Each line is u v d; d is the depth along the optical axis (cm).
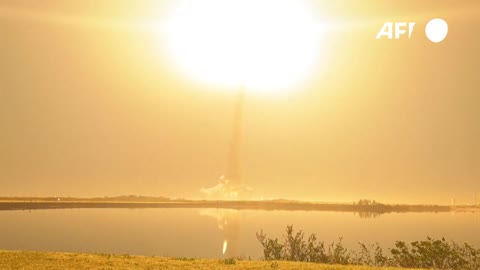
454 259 3656
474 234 7638
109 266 2766
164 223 9362
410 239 6925
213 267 2808
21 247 5775
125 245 6134
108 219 9912
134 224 8838
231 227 8338
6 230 7550
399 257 3762
